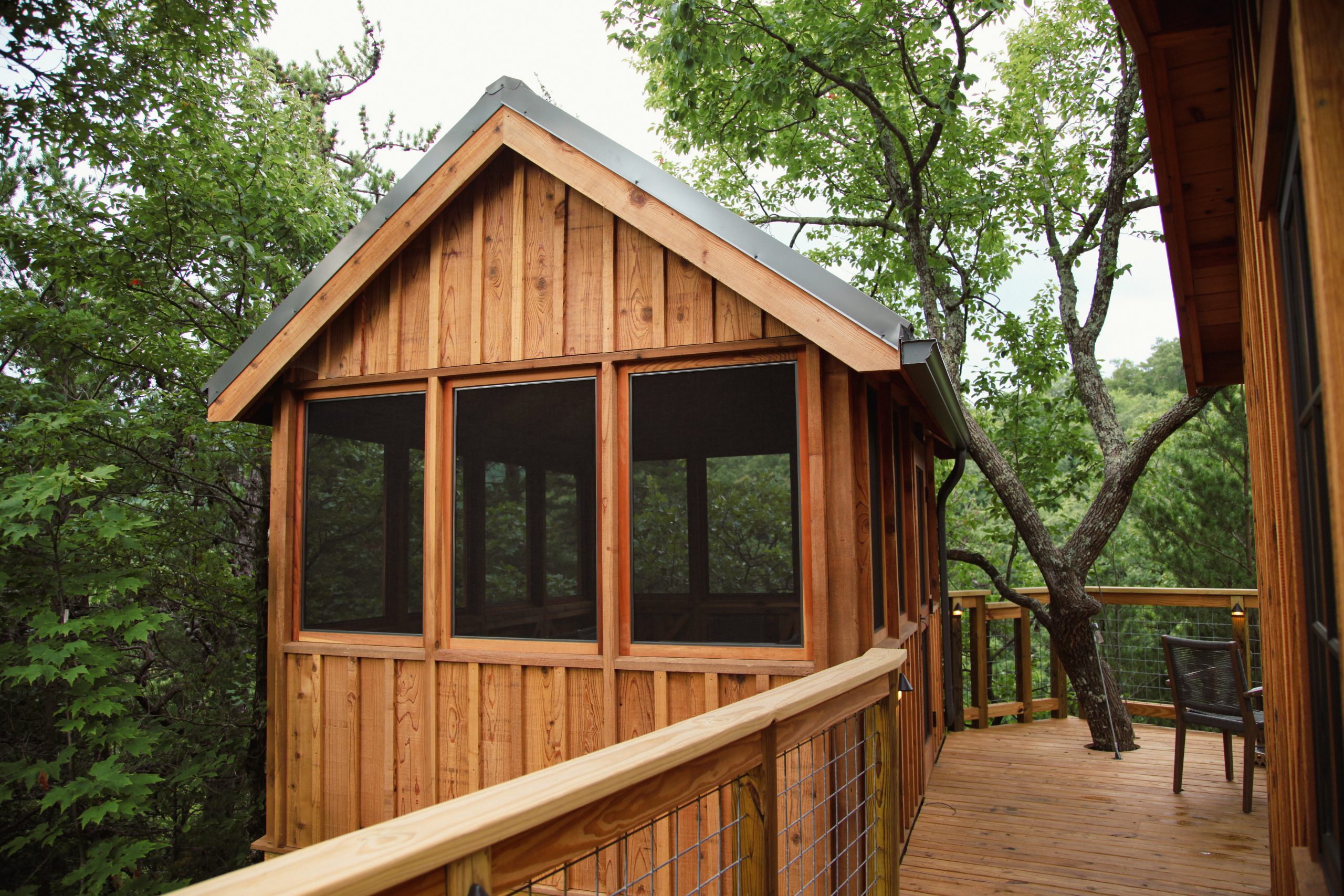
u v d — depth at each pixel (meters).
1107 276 8.41
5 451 6.07
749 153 9.45
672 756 1.49
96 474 5.29
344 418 4.54
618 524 3.92
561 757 3.91
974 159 9.65
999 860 4.24
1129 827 4.72
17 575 5.60
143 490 8.23
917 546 5.50
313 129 10.48
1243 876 4.00
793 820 3.44
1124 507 7.16
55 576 5.69
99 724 5.50
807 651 3.61
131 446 7.69
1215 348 4.86
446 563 4.21
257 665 7.69
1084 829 4.68
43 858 6.68
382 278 4.50
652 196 3.88
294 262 8.86
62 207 7.39
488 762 4.04
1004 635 11.35
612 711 3.81
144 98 7.64
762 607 3.69
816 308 3.57
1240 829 4.66
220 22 7.97
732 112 9.56
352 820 4.27
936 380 3.86
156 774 5.42
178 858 7.58
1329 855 1.84
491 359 4.21
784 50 8.41
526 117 4.15
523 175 4.26
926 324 8.70
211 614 8.30
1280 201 2.03
